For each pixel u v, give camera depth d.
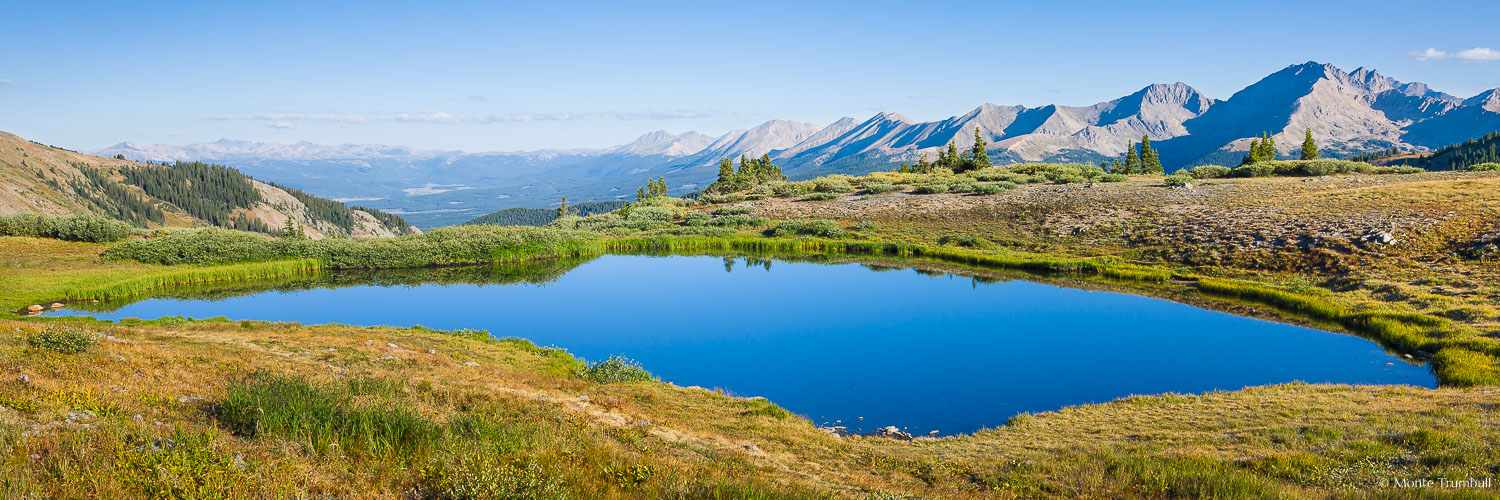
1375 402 20.91
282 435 11.55
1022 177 106.00
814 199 105.50
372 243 73.75
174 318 35.97
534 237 78.38
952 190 97.69
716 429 19.55
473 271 69.44
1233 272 49.62
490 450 11.99
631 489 11.26
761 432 19.58
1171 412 21.83
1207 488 13.42
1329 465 14.61
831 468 16.25
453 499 9.63
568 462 12.05
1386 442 15.90
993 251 65.69
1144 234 62.62
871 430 22.84
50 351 17.08
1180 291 46.53
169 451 9.56
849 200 100.12
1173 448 17.22
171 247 63.97
